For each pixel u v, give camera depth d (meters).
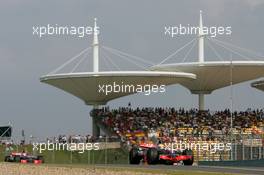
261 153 188.25
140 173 114.94
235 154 199.25
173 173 113.62
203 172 114.25
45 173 123.69
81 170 125.75
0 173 125.94
